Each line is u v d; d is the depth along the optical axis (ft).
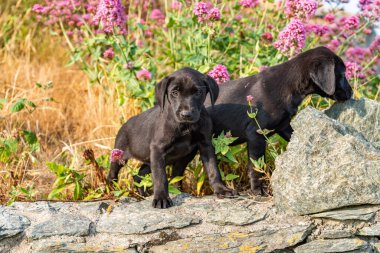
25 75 9.48
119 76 7.91
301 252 5.96
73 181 6.66
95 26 9.26
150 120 6.65
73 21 8.93
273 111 6.49
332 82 6.22
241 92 6.62
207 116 6.43
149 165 6.82
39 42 10.78
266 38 7.83
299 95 6.49
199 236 6.00
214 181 6.44
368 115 6.58
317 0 8.29
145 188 6.63
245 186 6.96
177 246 5.96
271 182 6.22
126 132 6.89
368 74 8.59
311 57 6.38
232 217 6.07
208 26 7.51
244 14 9.28
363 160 5.99
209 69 7.57
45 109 8.68
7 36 10.78
